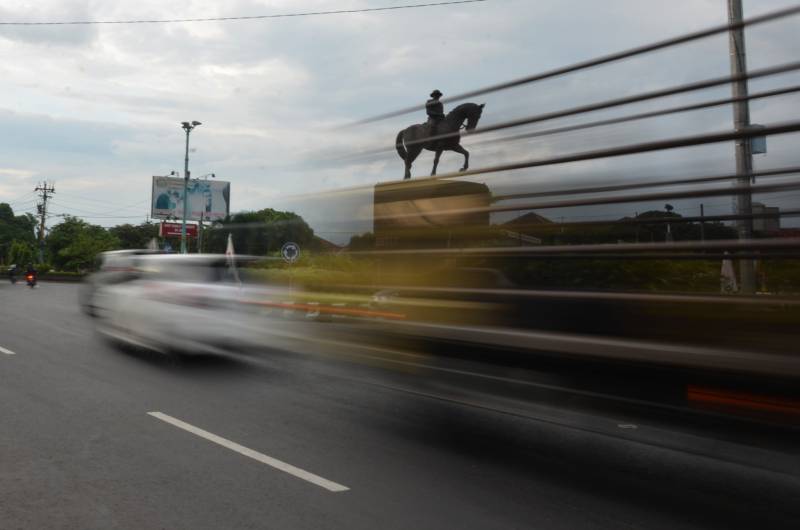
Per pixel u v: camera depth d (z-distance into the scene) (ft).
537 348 14.28
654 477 17.06
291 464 17.67
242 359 33.71
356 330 19.43
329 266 21.17
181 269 33.06
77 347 38.01
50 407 23.66
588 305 13.71
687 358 11.93
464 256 16.34
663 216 13.34
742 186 11.75
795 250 11.33
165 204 211.41
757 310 11.12
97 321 39.93
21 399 24.86
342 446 19.48
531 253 14.75
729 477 17.07
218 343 30.14
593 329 13.61
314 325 21.65
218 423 21.91
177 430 20.90
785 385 10.75
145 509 14.32
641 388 12.71
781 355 10.78
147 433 20.47
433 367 16.84
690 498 15.56
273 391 27.27
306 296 22.27
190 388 27.55
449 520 14.03
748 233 12.56
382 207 19.12
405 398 25.55
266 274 25.88
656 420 12.46
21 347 37.93
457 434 20.88
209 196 217.15
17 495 15.02
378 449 19.22
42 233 250.57
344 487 15.97
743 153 11.85
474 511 14.58
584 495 15.74
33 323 50.83
